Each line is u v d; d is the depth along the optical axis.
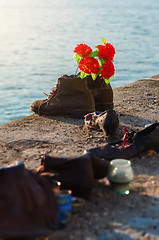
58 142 4.68
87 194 3.09
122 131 5.07
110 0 134.00
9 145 4.58
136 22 38.97
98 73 5.51
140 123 5.51
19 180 2.67
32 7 85.88
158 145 4.18
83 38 25.11
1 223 2.46
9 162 3.99
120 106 6.59
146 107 6.48
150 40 23.86
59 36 26.62
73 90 5.73
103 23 38.00
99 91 5.98
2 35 27.30
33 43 22.80
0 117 7.82
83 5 94.00
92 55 5.33
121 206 3.00
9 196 2.59
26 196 2.63
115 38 25.06
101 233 2.62
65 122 5.61
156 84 8.47
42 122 5.64
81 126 5.35
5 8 80.25
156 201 3.07
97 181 3.48
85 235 2.60
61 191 2.90
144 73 12.98
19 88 10.98
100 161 3.25
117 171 3.21
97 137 4.84
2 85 11.41
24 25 36.72
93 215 2.87
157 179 3.50
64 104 5.79
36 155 4.21
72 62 15.91
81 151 4.34
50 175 3.18
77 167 3.08
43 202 2.70
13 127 5.41
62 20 43.22
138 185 3.38
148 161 3.97
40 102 6.16
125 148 3.97
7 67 14.74
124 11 61.50
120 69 13.84
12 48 20.56
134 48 20.12
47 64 15.42
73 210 2.91
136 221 2.76
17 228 2.45
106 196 3.18
